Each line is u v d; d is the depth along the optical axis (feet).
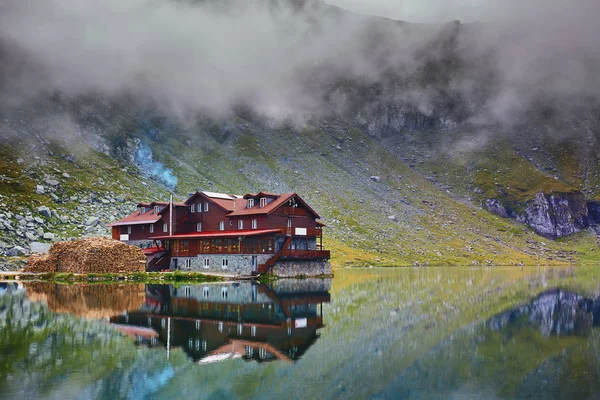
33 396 76.54
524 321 148.05
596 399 79.10
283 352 105.50
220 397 78.33
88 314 146.51
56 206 501.56
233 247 321.11
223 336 118.83
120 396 77.77
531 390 83.10
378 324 139.54
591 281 330.34
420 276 371.97
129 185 626.23
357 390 82.53
